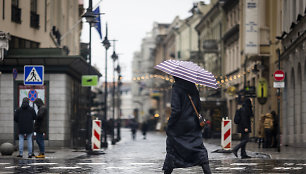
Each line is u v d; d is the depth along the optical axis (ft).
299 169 53.47
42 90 109.70
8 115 108.47
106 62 150.71
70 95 115.85
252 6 148.46
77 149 100.53
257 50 148.46
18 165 59.26
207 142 147.95
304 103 110.63
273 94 144.66
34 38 129.18
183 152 36.65
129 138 224.12
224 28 236.02
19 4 122.93
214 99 201.46
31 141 73.31
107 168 56.13
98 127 85.76
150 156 79.46
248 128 71.46
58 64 108.99
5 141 108.27
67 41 180.24
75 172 51.29
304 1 109.29
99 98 395.96
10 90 108.68
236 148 71.61
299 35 109.40
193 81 36.83
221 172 50.67
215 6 246.27
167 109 352.28
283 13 132.26
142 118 578.25
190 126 36.91
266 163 61.67
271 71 147.84
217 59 250.57
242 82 195.83
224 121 84.53
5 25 115.65
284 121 130.31
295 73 117.80
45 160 67.97
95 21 95.20
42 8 134.10
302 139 112.68
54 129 109.50
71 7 188.24
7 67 108.47
